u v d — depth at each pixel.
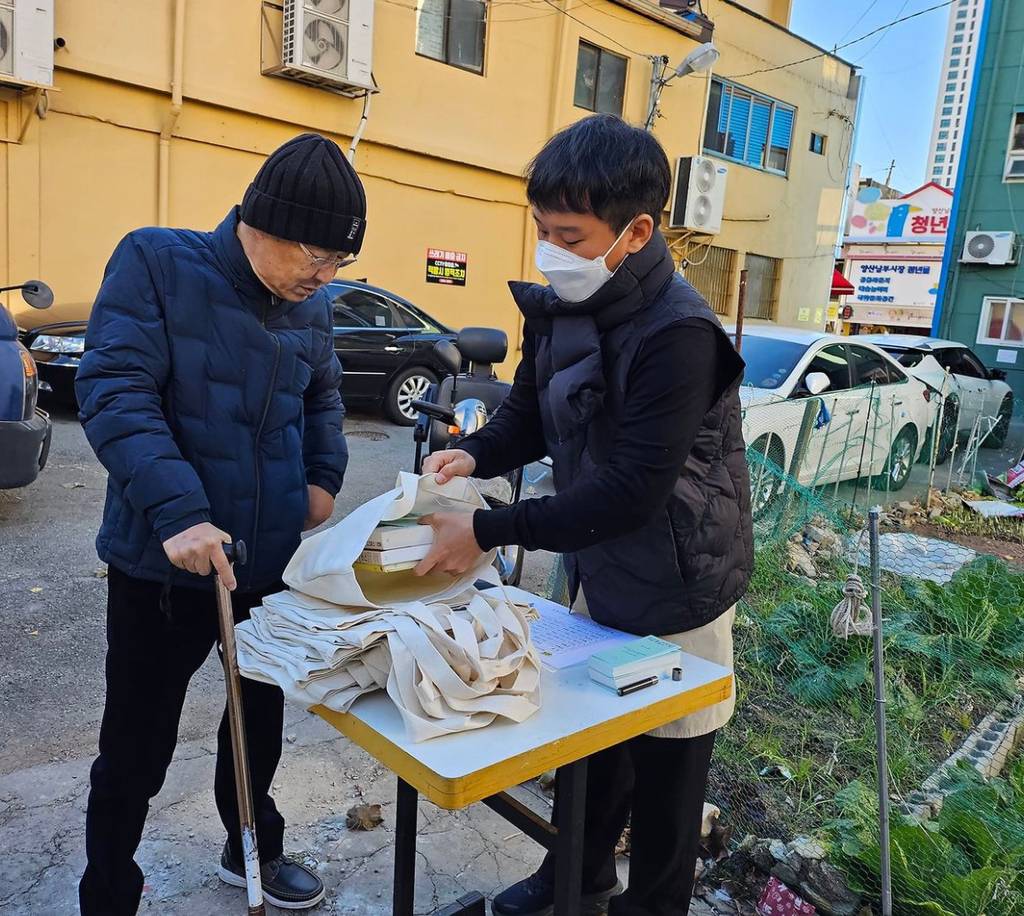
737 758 2.92
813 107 16.75
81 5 8.39
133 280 1.66
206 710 3.12
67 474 5.94
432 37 11.00
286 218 1.61
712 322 1.51
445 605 1.48
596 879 2.07
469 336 4.36
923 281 29.00
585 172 1.44
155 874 2.23
